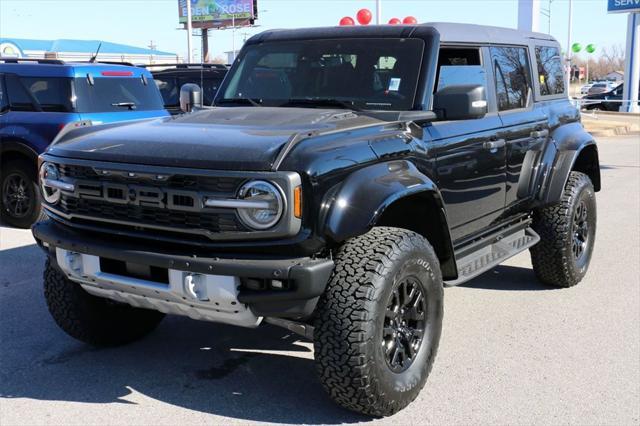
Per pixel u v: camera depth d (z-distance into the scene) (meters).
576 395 4.03
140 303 3.77
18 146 8.48
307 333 3.58
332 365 3.44
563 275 6.00
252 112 4.35
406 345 3.79
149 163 3.46
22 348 4.66
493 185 5.03
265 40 5.09
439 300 3.96
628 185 12.38
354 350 3.39
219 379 4.21
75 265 3.77
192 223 3.38
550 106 6.04
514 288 6.19
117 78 9.04
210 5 57.34
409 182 3.72
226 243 3.35
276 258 3.31
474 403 3.92
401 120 4.12
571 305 5.70
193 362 4.47
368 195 3.48
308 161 3.32
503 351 4.70
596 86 46.59
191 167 3.36
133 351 4.65
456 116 4.11
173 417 3.72
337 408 3.83
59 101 8.49
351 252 3.55
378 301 3.44
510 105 5.41
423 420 3.71
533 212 5.98
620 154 17.61
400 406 3.72
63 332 4.97
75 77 8.52
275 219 3.25
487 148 4.86
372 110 4.34
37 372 4.29
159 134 3.81
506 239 5.50
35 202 8.59
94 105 8.66
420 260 3.73
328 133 3.63
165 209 3.43
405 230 3.79
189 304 3.48
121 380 4.19
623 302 5.78
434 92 4.45
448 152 4.41
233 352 4.65
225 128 3.88
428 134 4.27
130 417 3.72
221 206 3.29
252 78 4.94
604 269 6.82
